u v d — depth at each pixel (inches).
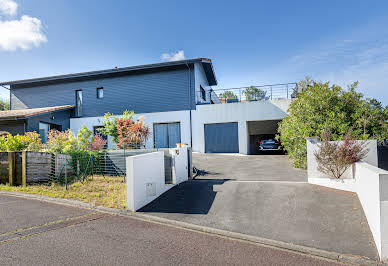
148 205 227.6
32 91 728.3
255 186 263.6
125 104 661.9
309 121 329.4
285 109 566.6
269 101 576.4
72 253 131.6
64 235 157.2
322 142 257.3
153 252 136.8
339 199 212.5
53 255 128.6
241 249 144.1
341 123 308.3
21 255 127.6
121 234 162.7
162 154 268.5
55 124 639.8
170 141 631.2
